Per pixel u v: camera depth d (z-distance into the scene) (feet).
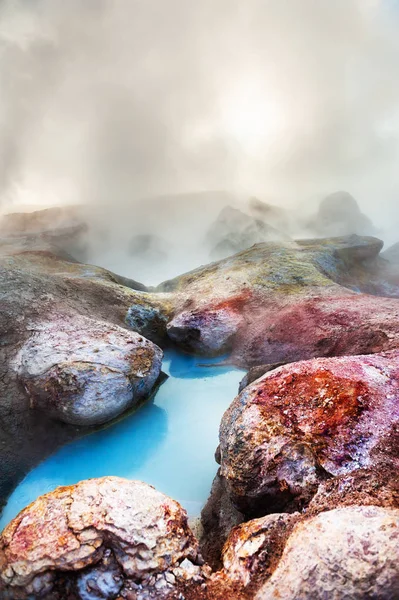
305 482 22.49
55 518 19.86
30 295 52.80
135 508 20.43
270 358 49.60
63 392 39.22
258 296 59.16
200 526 28.63
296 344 47.88
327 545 16.39
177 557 18.99
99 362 42.16
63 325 49.21
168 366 56.44
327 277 66.18
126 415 43.91
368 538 16.02
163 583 18.08
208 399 48.01
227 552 20.13
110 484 21.95
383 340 40.19
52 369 40.42
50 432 40.37
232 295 60.64
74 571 18.13
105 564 18.42
